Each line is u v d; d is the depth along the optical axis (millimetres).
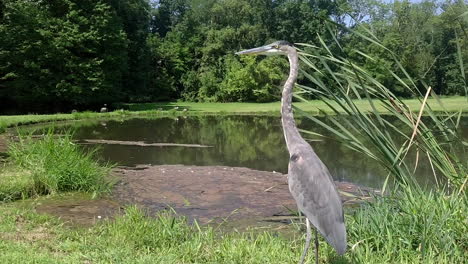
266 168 13680
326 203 4684
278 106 45375
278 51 5707
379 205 6539
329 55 6633
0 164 11516
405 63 6957
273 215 8359
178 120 31688
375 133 6387
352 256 5531
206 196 9727
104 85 39375
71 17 38562
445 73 42469
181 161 14703
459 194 6203
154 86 55062
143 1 50469
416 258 5367
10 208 7871
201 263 5598
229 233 7211
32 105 40062
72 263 5293
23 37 36062
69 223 7488
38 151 10359
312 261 5578
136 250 6035
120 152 16312
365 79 7133
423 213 5840
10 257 5312
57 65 37781
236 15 62656
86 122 28547
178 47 57906
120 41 40625
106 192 9867
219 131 24547
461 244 5637
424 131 6664
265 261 5551
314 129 24453
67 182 9766
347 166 13766
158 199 9469
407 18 45438
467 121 25609
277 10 58938
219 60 57062
